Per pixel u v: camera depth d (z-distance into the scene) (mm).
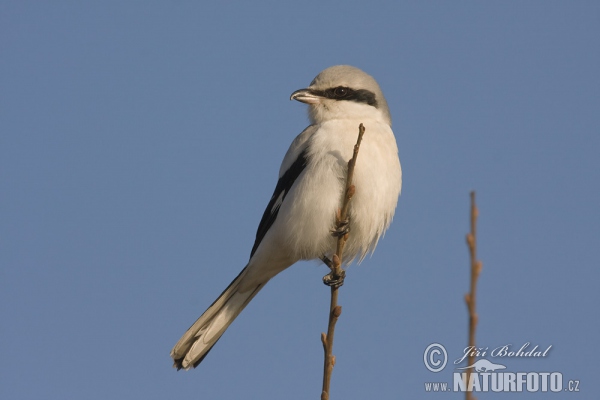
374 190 11195
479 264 5152
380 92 12602
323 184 11219
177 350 12195
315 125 12250
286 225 11578
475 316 5152
